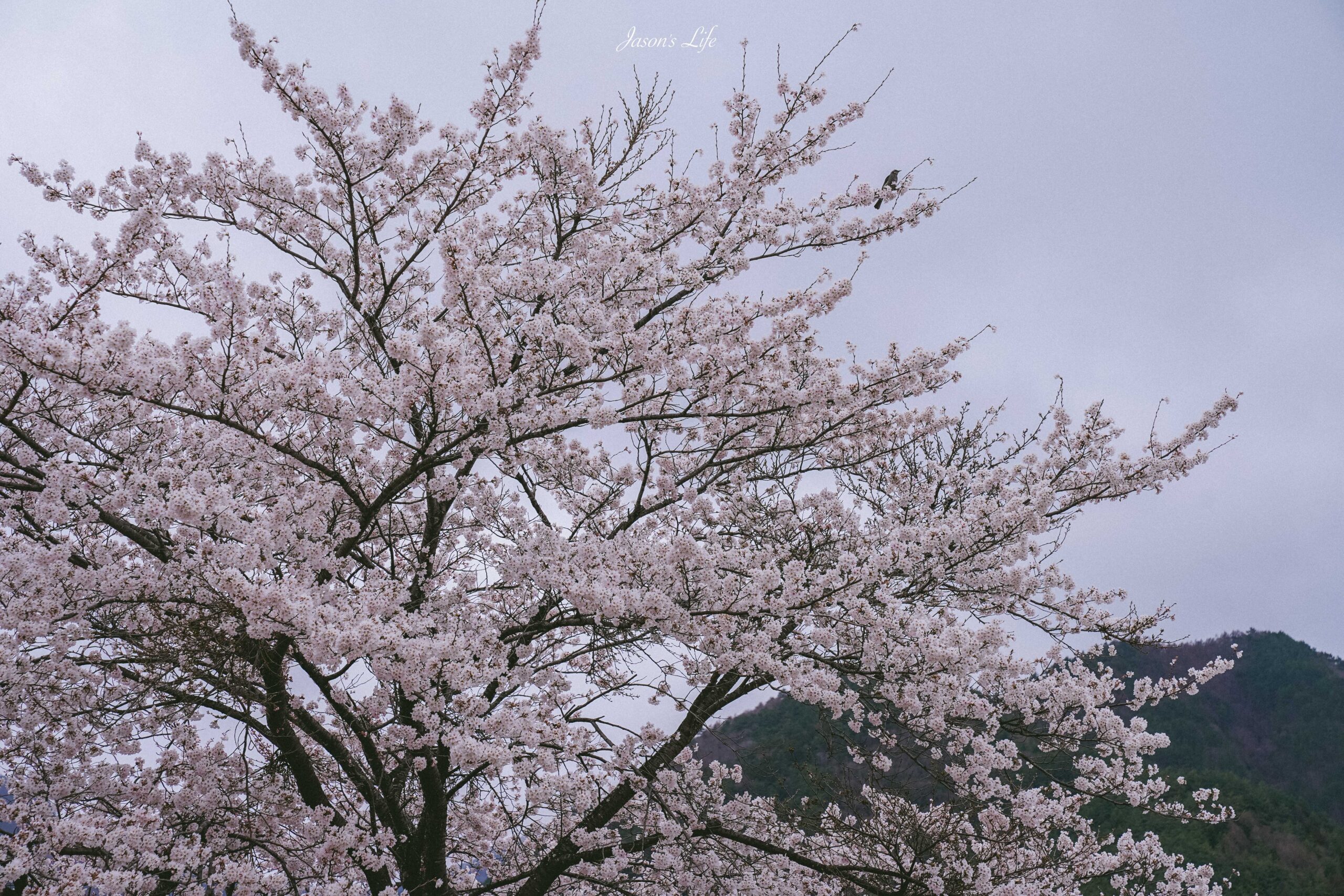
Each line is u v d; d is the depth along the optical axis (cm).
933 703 594
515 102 798
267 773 701
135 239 535
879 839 715
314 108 729
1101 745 746
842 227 735
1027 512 604
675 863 750
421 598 702
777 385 630
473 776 692
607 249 648
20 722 591
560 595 648
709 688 731
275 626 432
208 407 538
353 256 768
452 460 600
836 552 772
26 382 500
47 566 521
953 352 636
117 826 518
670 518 789
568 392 716
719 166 799
